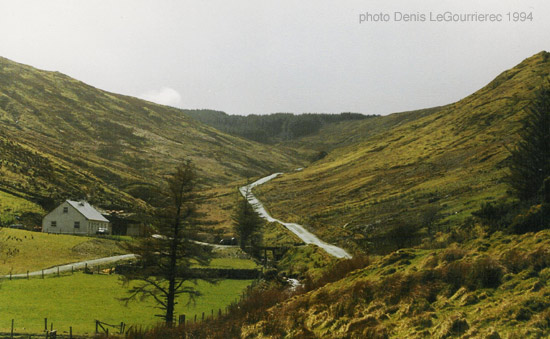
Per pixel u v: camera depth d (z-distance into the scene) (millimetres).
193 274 47531
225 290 64562
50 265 75688
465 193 112125
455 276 23844
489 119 195250
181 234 46406
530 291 20547
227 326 30312
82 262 79312
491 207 43281
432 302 23062
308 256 83938
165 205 46875
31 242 84938
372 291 25641
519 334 18000
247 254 99438
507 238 27047
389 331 21656
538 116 64000
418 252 29844
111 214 121875
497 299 21062
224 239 115875
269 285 58000
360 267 34938
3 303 51594
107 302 54938
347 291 27125
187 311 51812
